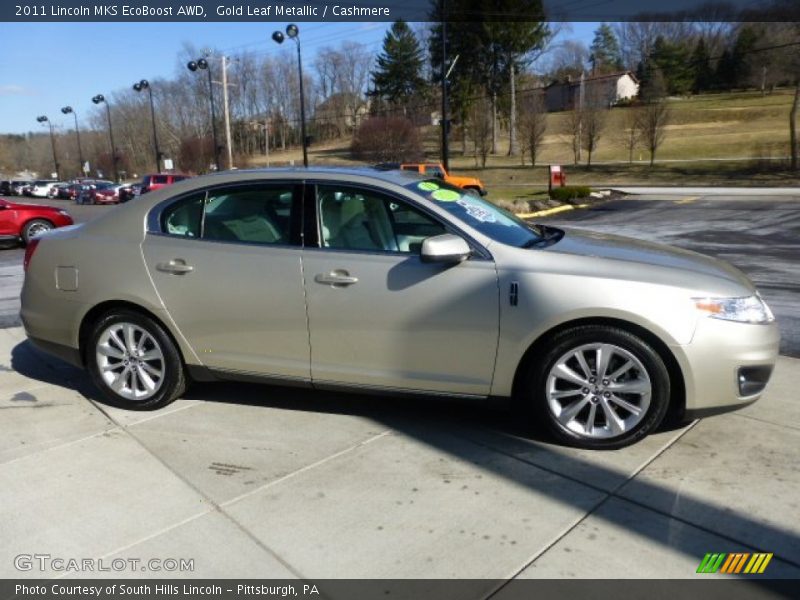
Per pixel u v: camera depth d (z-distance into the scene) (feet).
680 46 286.66
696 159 160.35
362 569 8.74
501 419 13.38
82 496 10.66
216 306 13.25
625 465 11.35
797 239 45.27
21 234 46.29
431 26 212.84
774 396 14.35
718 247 41.73
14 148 465.47
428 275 12.12
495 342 11.94
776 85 268.21
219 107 273.33
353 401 14.49
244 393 15.07
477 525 9.66
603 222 64.59
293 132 321.32
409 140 183.52
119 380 14.14
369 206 12.78
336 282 12.50
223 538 9.48
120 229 14.07
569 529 9.51
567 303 11.50
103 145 333.01
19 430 13.24
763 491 10.42
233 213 13.44
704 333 11.23
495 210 14.14
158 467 11.59
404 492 10.61
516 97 208.03
